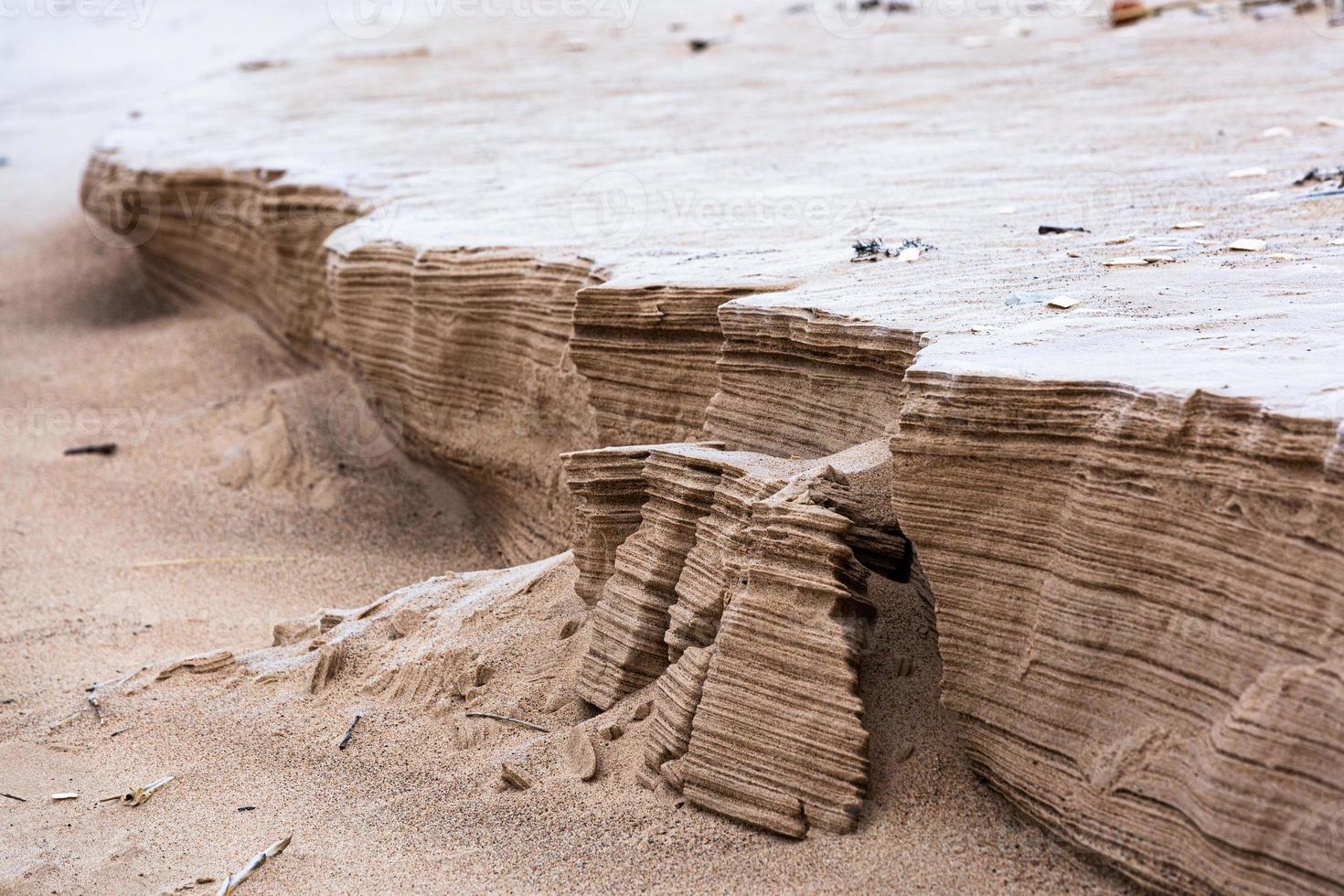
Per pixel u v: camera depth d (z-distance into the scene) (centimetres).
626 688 636
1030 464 498
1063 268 771
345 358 1430
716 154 1470
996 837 503
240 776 670
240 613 1056
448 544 1204
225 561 1180
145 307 2066
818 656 534
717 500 609
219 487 1353
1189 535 451
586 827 555
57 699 846
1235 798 426
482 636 734
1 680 912
